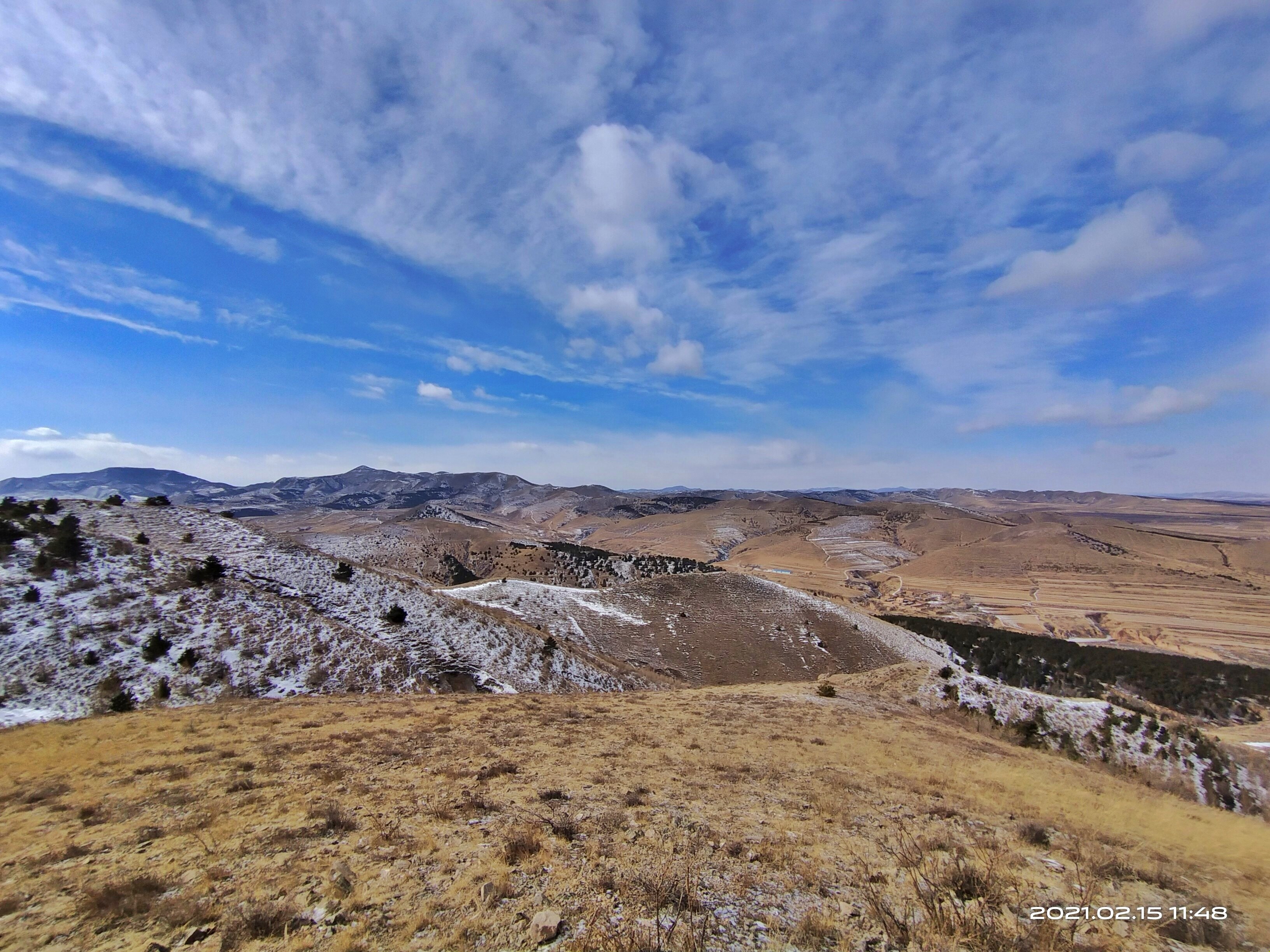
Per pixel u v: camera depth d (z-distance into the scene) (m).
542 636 53.88
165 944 5.78
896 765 15.73
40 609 31.41
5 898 6.81
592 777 12.49
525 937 5.76
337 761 13.61
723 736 18.25
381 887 6.91
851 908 6.48
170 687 28.64
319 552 54.44
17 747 15.64
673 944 5.59
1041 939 5.60
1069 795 14.07
